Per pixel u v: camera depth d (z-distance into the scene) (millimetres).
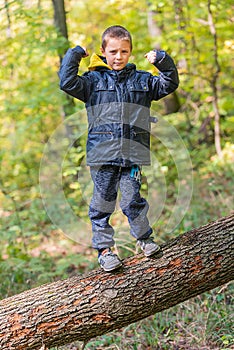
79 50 3373
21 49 7961
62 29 7898
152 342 4355
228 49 9117
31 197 8508
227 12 8750
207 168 8531
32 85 8992
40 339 3494
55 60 9164
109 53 3408
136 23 9727
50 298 3539
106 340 4477
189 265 3535
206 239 3629
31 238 6902
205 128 9930
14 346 3494
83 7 10203
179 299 3580
